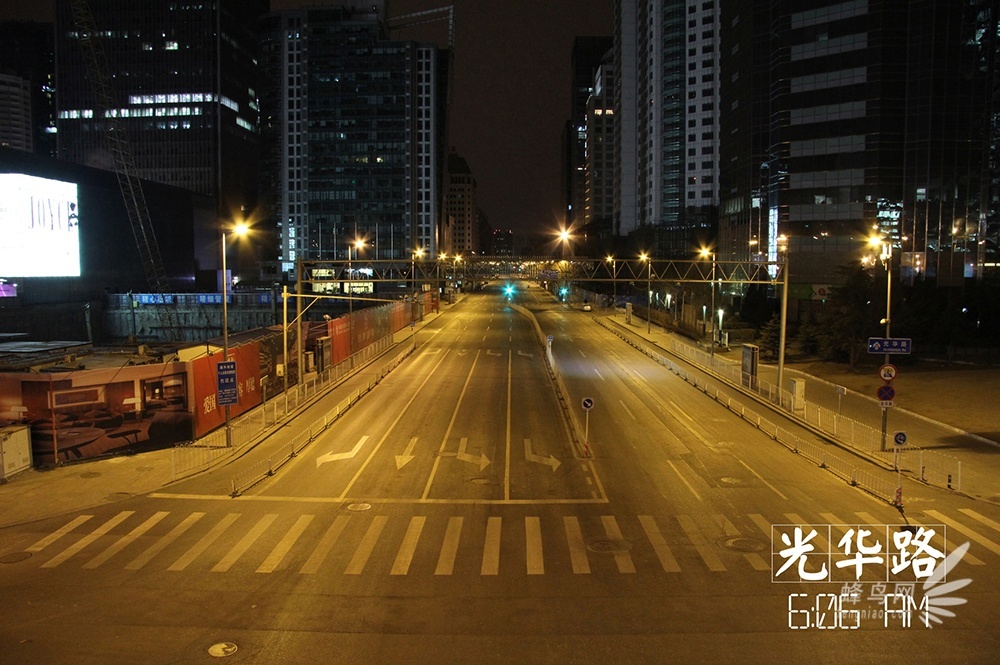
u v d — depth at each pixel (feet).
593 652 49.60
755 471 99.71
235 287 562.66
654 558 67.62
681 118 558.15
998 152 311.88
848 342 186.60
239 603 57.93
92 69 627.05
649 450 111.96
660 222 576.61
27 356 161.38
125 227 435.53
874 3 281.13
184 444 113.60
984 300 223.51
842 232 290.97
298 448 111.86
